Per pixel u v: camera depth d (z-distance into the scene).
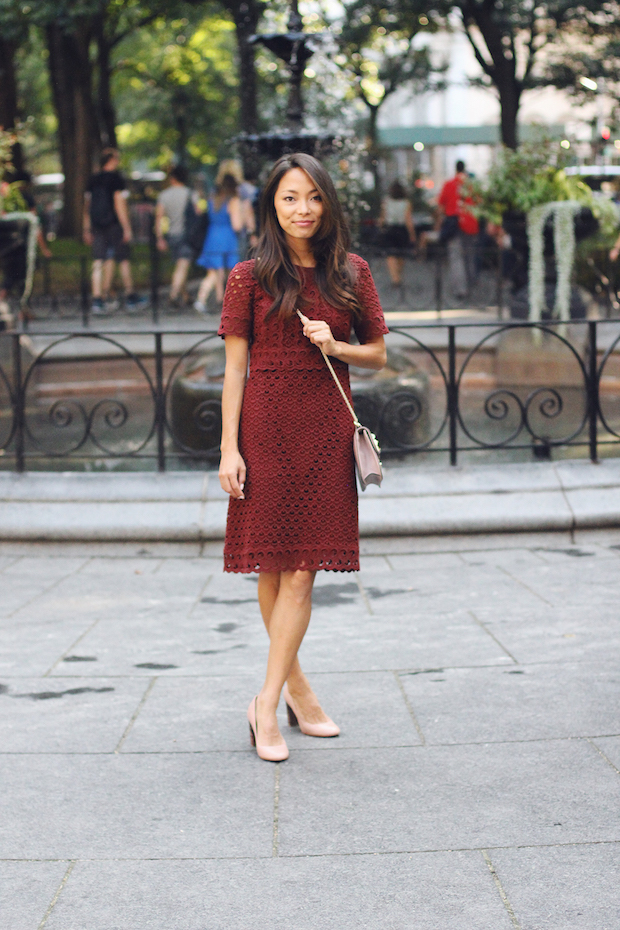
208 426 6.61
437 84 29.53
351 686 3.87
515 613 4.64
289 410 3.23
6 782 3.15
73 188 22.52
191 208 13.03
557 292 8.63
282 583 3.35
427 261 19.20
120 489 5.87
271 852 2.73
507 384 8.88
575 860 2.65
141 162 45.19
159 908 2.47
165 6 24.86
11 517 5.82
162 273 17.86
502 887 2.53
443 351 9.12
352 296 3.24
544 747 3.32
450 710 3.63
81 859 2.71
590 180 14.97
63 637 4.47
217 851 2.74
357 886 2.55
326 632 4.49
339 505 3.28
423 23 24.45
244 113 17.53
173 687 3.90
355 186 10.29
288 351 3.24
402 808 2.96
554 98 35.06
